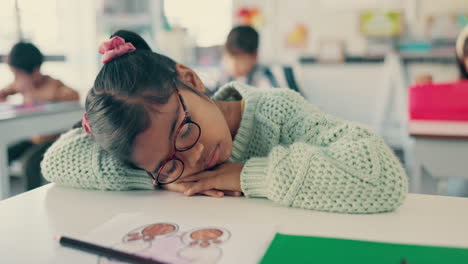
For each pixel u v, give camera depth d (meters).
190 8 4.36
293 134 0.85
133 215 0.58
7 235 0.54
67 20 3.90
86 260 0.46
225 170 0.74
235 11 4.29
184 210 0.63
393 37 3.87
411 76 3.79
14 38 3.16
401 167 0.65
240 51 2.34
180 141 0.66
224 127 0.74
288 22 4.17
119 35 0.86
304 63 4.15
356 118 4.07
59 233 0.54
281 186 0.64
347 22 3.99
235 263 0.43
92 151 0.78
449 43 3.66
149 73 0.65
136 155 0.65
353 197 0.60
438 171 1.29
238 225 0.53
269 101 0.89
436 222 0.55
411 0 3.77
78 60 3.98
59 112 1.76
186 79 0.75
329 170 0.62
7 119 1.52
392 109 3.90
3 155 1.54
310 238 0.50
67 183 0.79
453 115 1.33
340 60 4.01
